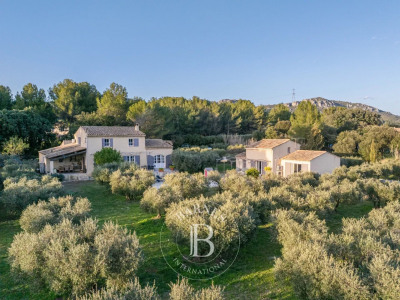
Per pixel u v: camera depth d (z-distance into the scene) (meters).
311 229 10.40
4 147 44.22
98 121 59.56
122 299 6.07
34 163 40.53
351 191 18.47
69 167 38.22
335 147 55.69
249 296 9.09
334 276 7.12
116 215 18.69
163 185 20.05
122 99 63.44
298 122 63.78
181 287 6.71
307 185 20.30
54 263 7.75
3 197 17.03
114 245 8.38
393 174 34.12
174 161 41.22
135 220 17.27
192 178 21.19
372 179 22.19
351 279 6.90
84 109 68.50
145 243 13.43
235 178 22.75
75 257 7.65
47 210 12.88
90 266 7.79
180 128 73.00
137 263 8.24
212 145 67.94
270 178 22.81
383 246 8.48
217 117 79.31
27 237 8.91
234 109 86.50
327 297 7.27
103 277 7.95
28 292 9.26
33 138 51.97
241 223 11.36
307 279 7.70
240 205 12.74
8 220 17.16
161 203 16.14
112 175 24.42
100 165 30.17
